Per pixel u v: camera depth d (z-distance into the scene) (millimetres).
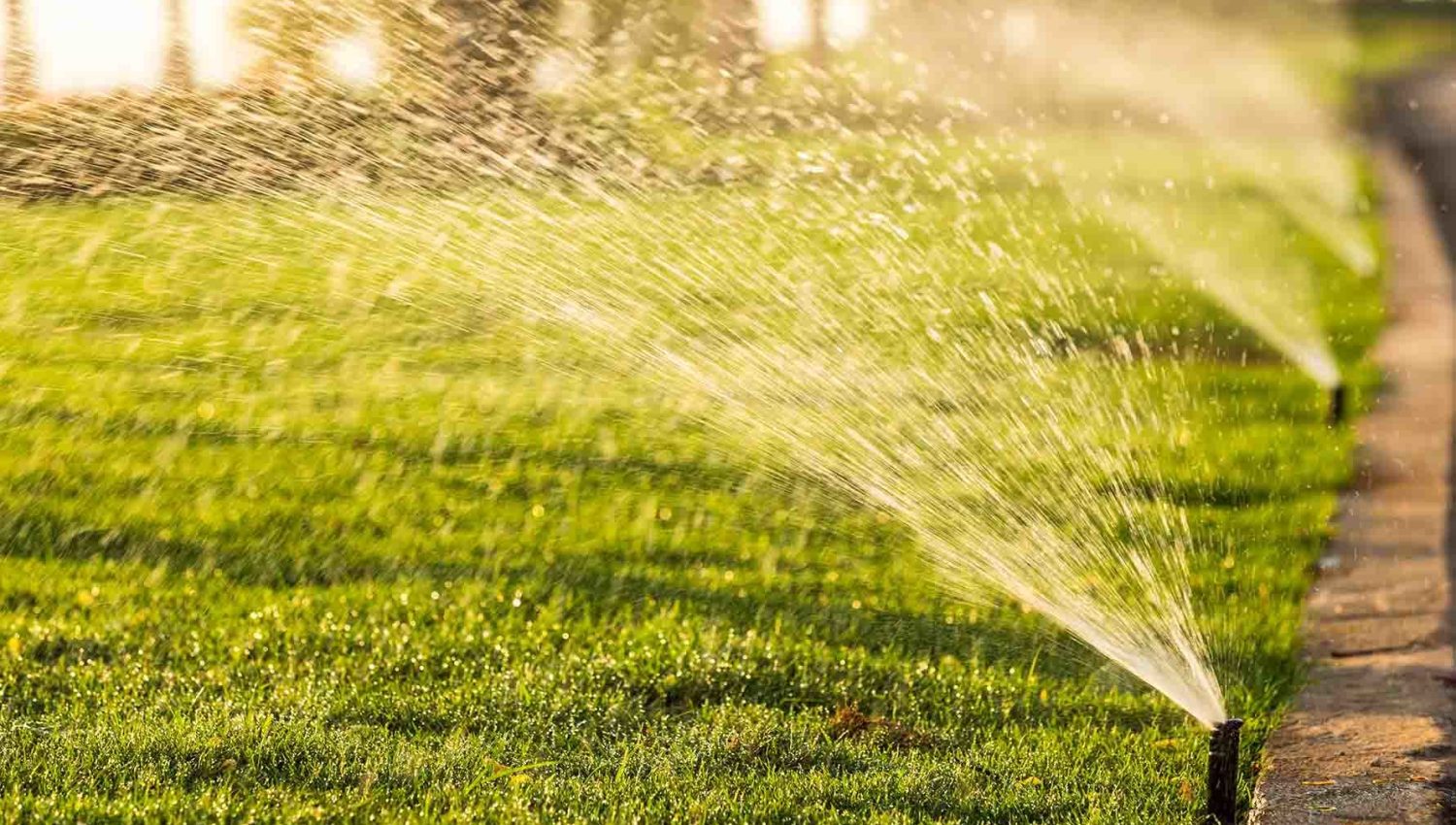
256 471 16297
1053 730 10617
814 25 16938
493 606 12734
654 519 15203
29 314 20438
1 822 8336
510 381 19312
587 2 15281
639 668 11383
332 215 21141
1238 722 9023
